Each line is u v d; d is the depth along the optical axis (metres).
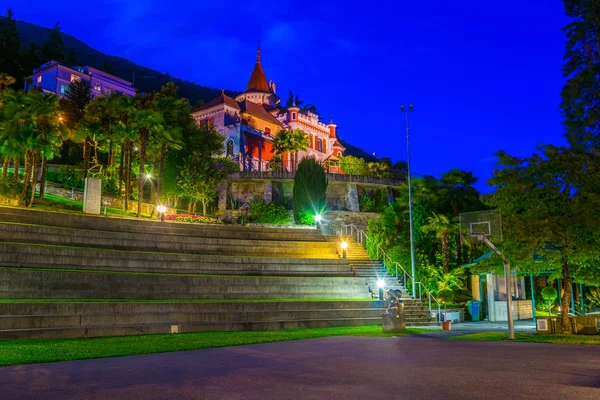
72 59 118.31
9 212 28.81
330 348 13.71
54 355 11.47
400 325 20.27
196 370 9.41
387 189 60.84
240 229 35.56
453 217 41.88
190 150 53.97
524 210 20.72
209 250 31.39
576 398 6.82
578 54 33.62
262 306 21.94
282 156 75.81
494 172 21.09
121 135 46.34
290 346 14.23
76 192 48.59
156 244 29.89
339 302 23.77
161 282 23.12
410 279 31.78
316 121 93.00
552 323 19.41
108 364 10.22
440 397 6.89
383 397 6.89
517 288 32.94
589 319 19.12
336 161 81.06
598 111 32.25
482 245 30.55
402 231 42.94
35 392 7.16
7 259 22.28
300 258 30.52
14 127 37.53
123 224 32.28
